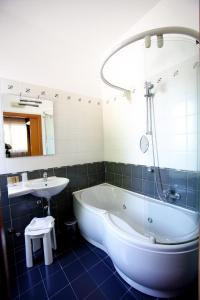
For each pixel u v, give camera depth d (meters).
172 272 1.11
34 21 1.82
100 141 2.63
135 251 1.17
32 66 1.95
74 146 2.35
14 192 1.50
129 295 1.25
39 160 2.04
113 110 2.40
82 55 2.35
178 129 1.57
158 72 1.68
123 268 1.29
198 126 1.42
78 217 2.00
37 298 1.24
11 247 1.82
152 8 1.67
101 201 2.44
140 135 2.00
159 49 1.64
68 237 1.97
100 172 2.64
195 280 1.20
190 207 1.52
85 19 1.80
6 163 1.80
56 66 2.13
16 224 1.86
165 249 1.09
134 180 2.14
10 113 1.82
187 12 1.39
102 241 1.70
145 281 1.19
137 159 2.07
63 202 2.25
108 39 2.14
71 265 1.57
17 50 1.83
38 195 1.70
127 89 2.09
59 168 2.21
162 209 1.70
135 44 1.93
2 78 1.76
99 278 1.41
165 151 1.71
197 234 1.21
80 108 2.39
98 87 2.56
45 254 1.56
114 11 1.70
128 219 2.08
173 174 1.65
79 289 1.31
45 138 2.08
